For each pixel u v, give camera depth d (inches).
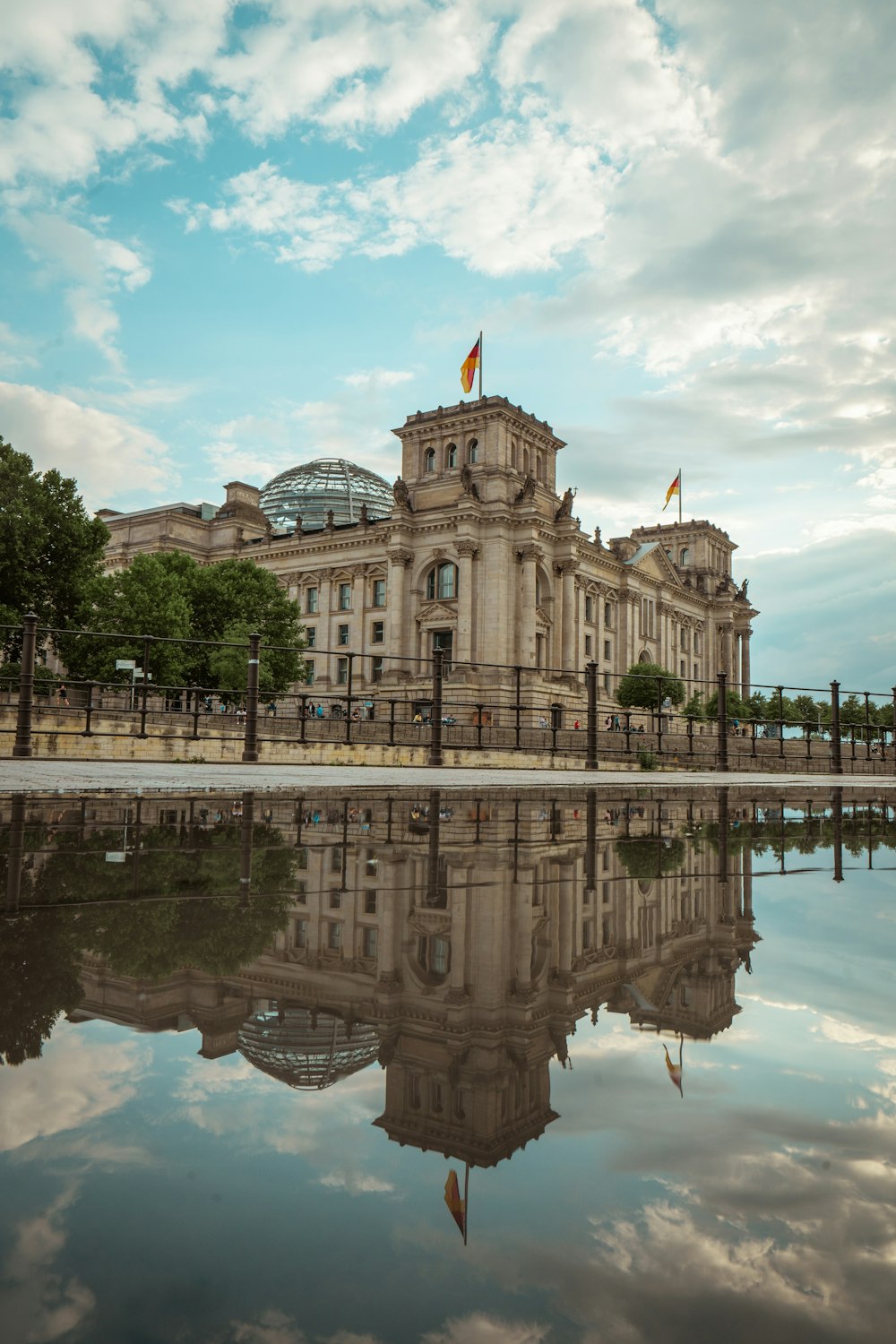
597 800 586.9
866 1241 65.5
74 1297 57.2
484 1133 84.0
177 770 766.5
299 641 2682.1
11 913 185.6
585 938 177.2
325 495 4633.4
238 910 194.5
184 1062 102.4
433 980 142.5
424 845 324.8
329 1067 101.9
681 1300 57.4
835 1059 106.2
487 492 3329.2
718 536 5221.5
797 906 215.6
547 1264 62.6
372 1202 71.3
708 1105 91.4
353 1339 52.0
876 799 683.4
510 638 3272.6
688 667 4714.6
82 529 2023.9
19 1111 87.8
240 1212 68.9
